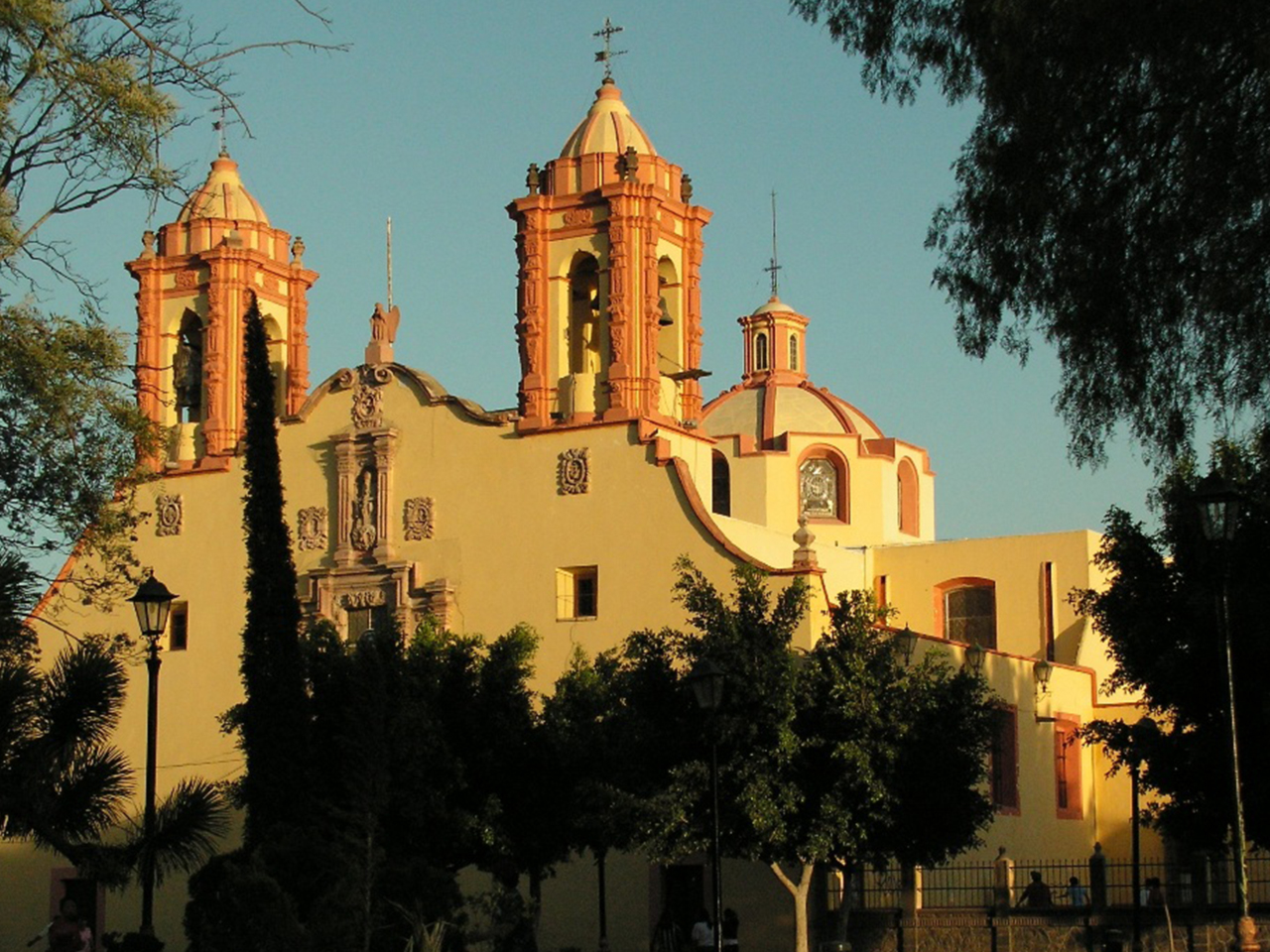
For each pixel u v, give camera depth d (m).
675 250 56.38
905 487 73.75
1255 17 25.98
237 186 64.19
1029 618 62.75
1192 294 27.47
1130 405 28.45
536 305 55.16
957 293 29.39
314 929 28.69
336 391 58.41
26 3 30.66
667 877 50.56
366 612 56.56
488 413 55.81
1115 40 26.73
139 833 24.47
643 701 42.50
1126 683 45.34
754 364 76.06
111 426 34.75
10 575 22.81
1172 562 40.56
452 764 43.69
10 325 33.53
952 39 29.39
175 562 60.25
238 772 57.88
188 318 63.00
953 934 45.62
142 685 59.91
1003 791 54.44
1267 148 26.19
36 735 21.78
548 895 52.06
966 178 29.22
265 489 37.56
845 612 42.59
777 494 70.44
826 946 39.19
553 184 55.72
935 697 42.22
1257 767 37.75
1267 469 35.97
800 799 40.62
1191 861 45.00
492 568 54.75
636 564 52.66
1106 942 38.81
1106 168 27.81
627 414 53.47
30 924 60.41
